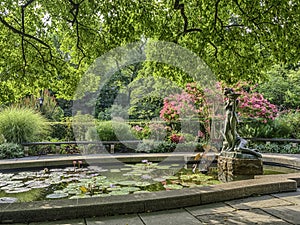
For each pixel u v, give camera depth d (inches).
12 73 228.5
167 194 112.6
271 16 169.9
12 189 149.5
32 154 277.9
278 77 427.5
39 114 331.6
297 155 250.8
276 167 224.5
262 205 112.4
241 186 124.6
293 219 96.4
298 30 168.9
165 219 97.8
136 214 103.3
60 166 218.8
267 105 336.8
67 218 98.4
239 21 232.2
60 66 252.1
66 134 350.0
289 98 426.3
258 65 222.4
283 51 179.0
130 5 189.6
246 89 417.4
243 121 336.5
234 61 219.0
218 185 126.6
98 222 95.2
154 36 206.7
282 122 329.1
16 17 220.7
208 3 194.4
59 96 272.7
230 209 107.9
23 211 95.4
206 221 95.4
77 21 201.5
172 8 209.8
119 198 107.4
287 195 126.7
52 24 238.4
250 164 172.1
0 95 239.1
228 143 188.1
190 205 111.7
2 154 244.7
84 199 106.6
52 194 138.9
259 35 195.5
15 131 276.1
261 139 306.8
